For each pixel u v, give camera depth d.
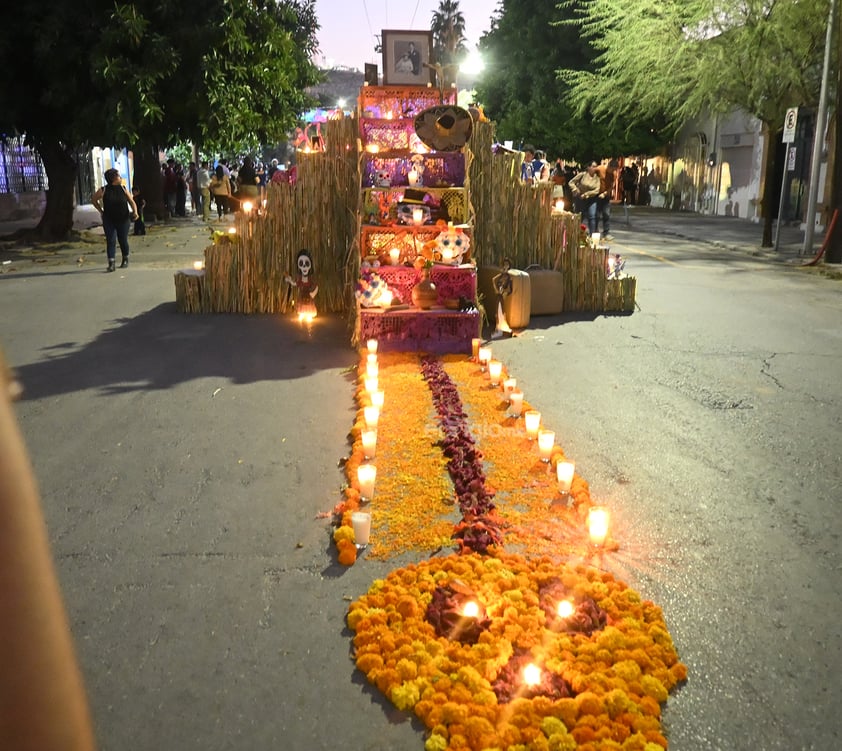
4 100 16.25
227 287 10.34
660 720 2.82
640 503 4.63
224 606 3.53
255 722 2.82
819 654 3.21
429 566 3.77
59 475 5.01
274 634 3.33
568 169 25.72
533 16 31.52
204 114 16.72
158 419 6.09
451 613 3.31
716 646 3.26
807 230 16.30
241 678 3.05
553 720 2.73
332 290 10.38
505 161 10.12
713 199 30.81
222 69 17.22
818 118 15.70
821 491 4.81
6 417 0.53
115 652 3.21
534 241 10.35
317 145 10.97
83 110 16.12
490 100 35.09
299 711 2.88
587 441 5.64
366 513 4.14
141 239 19.67
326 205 10.17
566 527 4.28
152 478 4.96
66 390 6.85
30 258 15.75
